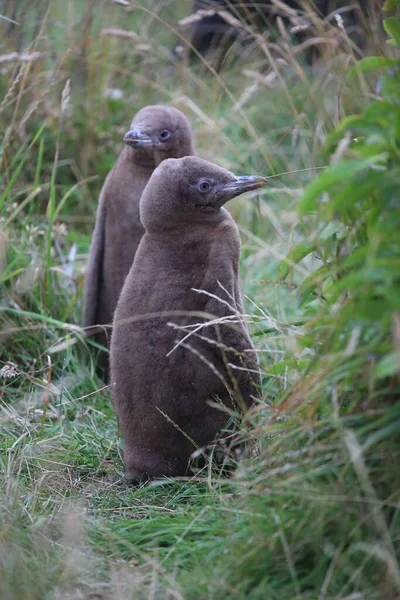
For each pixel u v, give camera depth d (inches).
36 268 620.1
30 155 778.2
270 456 385.4
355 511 335.3
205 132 845.2
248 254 749.3
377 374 298.8
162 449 447.2
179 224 450.3
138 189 593.9
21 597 335.9
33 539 378.3
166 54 914.7
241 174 831.7
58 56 834.8
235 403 441.7
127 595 341.1
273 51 896.3
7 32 808.9
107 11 889.5
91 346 622.8
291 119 889.5
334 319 354.0
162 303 438.3
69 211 815.7
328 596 324.8
